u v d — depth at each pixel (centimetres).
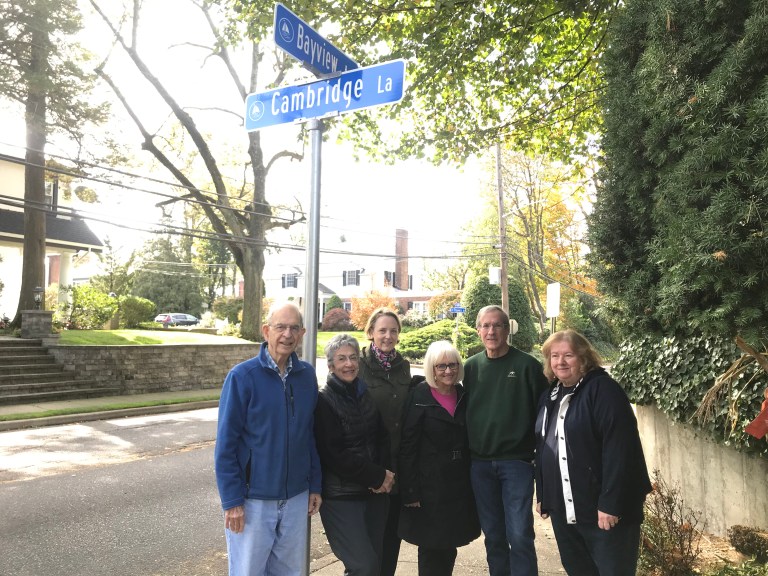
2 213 2300
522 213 3519
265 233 2500
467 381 393
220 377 1948
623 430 305
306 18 740
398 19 875
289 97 330
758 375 420
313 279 305
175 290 5250
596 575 336
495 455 371
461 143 977
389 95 295
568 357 329
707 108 347
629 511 302
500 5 781
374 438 346
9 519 597
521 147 1050
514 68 901
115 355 1666
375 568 326
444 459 372
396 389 385
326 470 336
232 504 289
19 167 2361
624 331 605
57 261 4309
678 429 555
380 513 351
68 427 1208
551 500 330
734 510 480
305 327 306
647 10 450
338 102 311
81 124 1630
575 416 321
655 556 407
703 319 372
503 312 389
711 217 334
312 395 316
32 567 475
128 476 787
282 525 305
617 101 469
